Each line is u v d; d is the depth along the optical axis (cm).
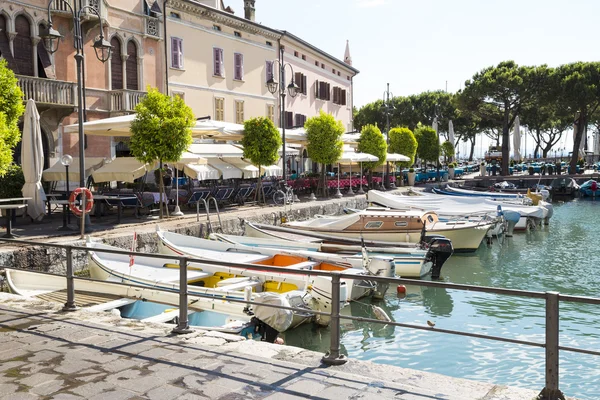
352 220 2017
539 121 7000
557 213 3606
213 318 1016
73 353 613
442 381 530
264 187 2858
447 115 7950
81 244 1417
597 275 1720
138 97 2812
